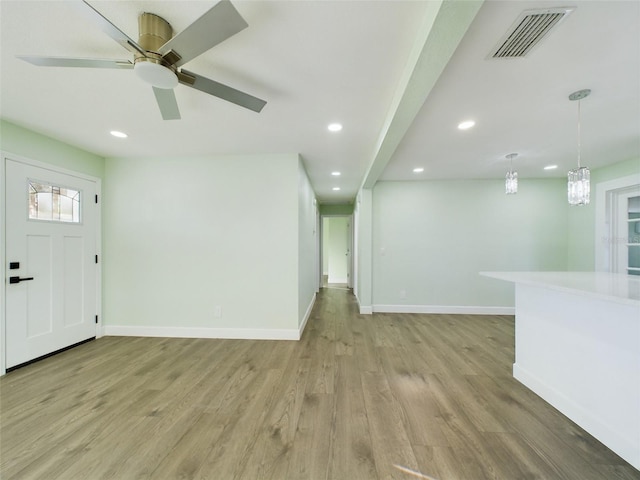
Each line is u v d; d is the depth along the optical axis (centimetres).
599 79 173
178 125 242
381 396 202
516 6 119
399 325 382
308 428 167
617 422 149
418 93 166
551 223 432
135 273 334
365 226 451
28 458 143
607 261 370
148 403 192
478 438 159
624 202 358
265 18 126
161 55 129
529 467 139
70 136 268
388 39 140
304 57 154
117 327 335
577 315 173
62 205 288
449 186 448
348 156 328
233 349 291
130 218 333
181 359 266
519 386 217
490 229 442
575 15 124
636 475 134
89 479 131
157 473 135
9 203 241
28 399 197
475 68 161
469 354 280
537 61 155
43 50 150
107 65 136
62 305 286
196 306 330
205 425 169
